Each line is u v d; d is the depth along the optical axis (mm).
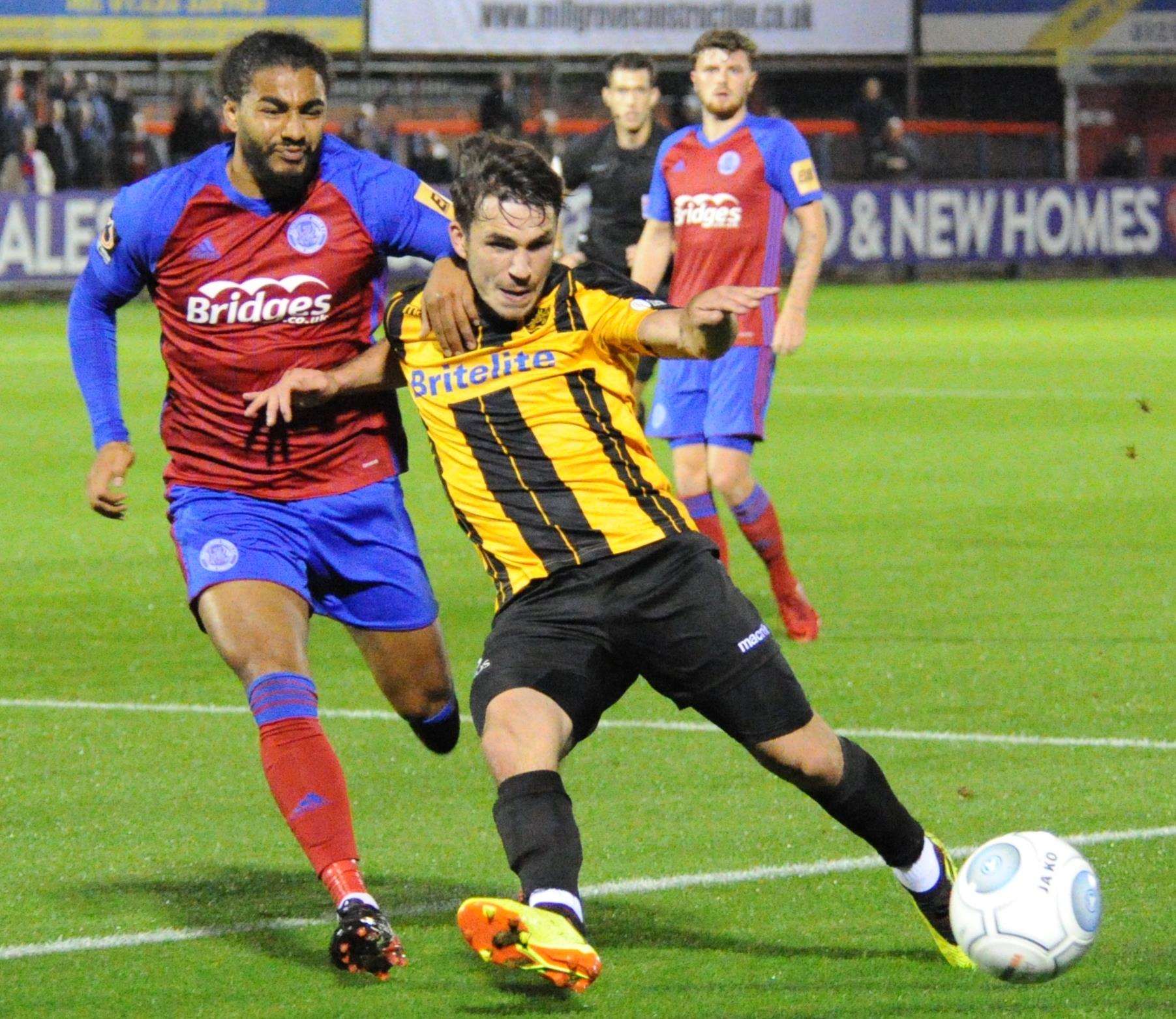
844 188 88688
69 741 19094
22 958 12727
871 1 99938
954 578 27594
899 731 19094
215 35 91062
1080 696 20516
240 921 13555
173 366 14055
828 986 12031
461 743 19016
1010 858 11617
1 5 88562
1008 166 96562
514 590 12211
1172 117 103375
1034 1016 11398
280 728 12523
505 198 11641
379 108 90938
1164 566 28391
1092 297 85188
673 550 12016
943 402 50531
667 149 25250
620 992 11969
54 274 77812
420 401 12438
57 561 29969
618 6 96375
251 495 14039
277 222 13719
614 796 16844
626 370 12312
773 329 24047
